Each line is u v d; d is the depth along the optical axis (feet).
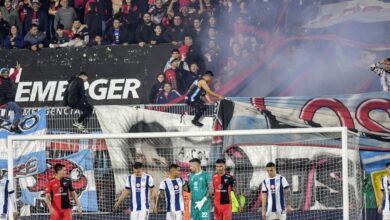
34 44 166.71
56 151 158.81
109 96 162.91
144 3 168.76
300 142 152.97
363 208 148.66
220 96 154.61
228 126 155.33
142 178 131.95
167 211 132.26
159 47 162.81
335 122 152.46
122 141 157.69
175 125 156.25
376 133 150.92
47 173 158.51
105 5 170.71
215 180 129.90
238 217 147.54
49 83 165.07
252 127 155.22
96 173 157.69
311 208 151.33
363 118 151.53
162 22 167.32
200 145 155.53
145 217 131.64
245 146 154.51
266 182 132.67
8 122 160.15
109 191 157.28
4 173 158.92
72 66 165.07
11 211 133.49
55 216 133.18
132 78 163.12
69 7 172.24
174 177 132.36
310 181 152.05
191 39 162.61
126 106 157.69
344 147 131.85
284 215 132.46
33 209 158.10
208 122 155.53
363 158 151.23
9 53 166.91
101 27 169.68
